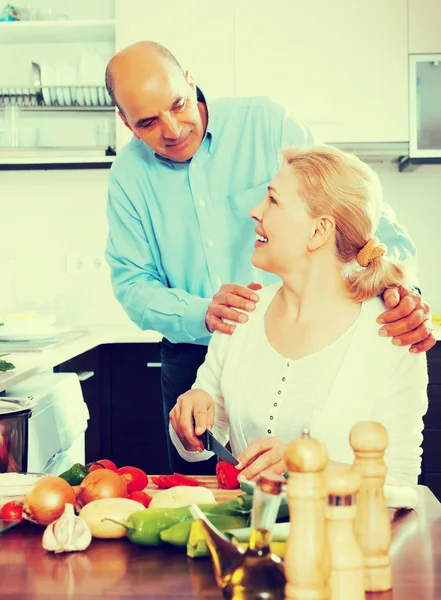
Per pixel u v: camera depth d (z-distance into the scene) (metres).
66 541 0.97
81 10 3.61
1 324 2.34
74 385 2.45
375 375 1.36
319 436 1.34
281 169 1.40
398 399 1.37
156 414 3.18
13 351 2.51
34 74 3.43
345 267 1.39
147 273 2.18
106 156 3.34
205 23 3.26
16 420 1.44
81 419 2.42
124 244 2.19
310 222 1.35
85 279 3.67
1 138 3.39
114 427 3.20
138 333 3.30
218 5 3.25
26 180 3.66
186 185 2.11
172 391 2.23
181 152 1.96
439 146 3.28
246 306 1.50
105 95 3.43
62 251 3.67
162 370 2.26
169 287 2.23
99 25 3.37
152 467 3.19
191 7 3.26
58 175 3.65
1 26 3.37
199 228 2.12
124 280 2.18
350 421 1.35
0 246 3.67
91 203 3.66
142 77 1.76
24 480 1.21
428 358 2.99
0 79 3.62
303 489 0.74
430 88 3.26
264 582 0.76
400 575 0.88
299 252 1.37
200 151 2.08
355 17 3.24
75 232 3.67
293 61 3.25
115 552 0.97
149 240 2.18
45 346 2.59
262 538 0.78
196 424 1.40
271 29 3.25
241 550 0.82
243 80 3.26
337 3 3.24
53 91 3.42
